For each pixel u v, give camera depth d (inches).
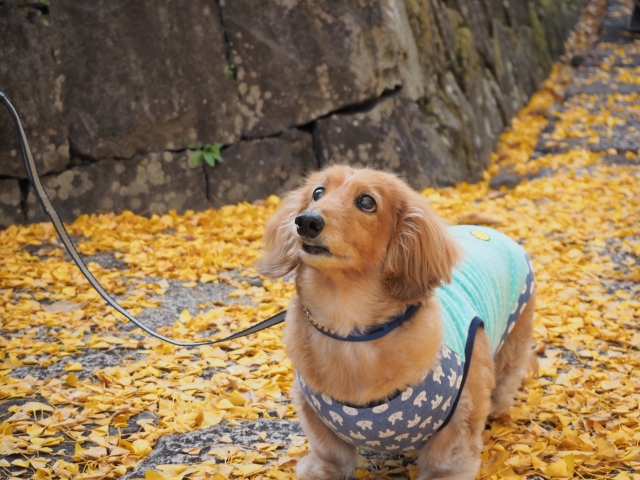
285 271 104.7
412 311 97.7
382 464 116.7
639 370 153.2
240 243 225.3
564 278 207.5
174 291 190.7
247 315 176.4
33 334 163.6
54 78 233.9
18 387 138.8
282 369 147.6
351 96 274.5
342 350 97.9
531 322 135.0
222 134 258.7
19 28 229.1
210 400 134.0
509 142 377.1
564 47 590.2
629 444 122.3
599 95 461.4
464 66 362.6
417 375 96.5
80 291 188.7
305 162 271.1
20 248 217.2
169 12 248.5
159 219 241.0
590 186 301.4
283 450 120.8
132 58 243.0
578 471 114.3
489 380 109.1
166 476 110.4
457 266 102.5
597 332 171.2
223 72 258.2
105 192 241.4
